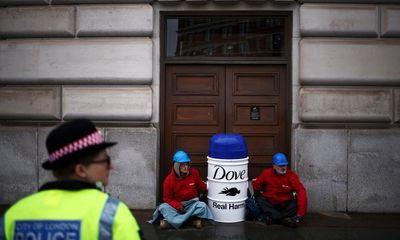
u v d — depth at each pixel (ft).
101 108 21.44
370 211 21.07
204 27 22.48
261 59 22.07
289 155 21.85
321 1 21.20
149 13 21.29
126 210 5.41
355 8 21.03
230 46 22.43
